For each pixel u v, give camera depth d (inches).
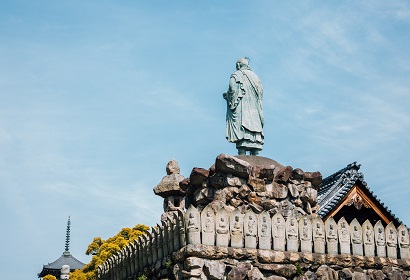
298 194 1196.5
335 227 1145.4
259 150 1285.7
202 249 1024.2
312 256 1106.7
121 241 1919.3
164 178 1354.6
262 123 1291.8
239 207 1141.1
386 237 1189.1
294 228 1110.4
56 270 2652.6
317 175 1221.1
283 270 1073.5
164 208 1353.3
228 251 1041.5
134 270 1215.6
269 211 1157.7
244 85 1286.9
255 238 1072.8
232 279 1028.5
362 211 1382.9
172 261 1061.1
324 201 1380.4
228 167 1138.0
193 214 1039.6
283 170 1191.6
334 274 1111.6
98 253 1952.5
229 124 1290.6
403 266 1182.9
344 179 1419.8
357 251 1152.2
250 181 1157.7
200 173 1162.0
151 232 1160.2
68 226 2864.2
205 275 1023.0
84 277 1887.3
